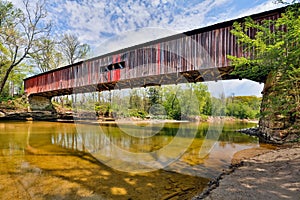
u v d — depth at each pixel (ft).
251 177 7.76
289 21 12.80
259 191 6.33
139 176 9.31
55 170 10.20
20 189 7.77
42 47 49.75
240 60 16.26
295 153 11.16
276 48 13.83
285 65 13.71
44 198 7.01
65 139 20.47
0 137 21.40
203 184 8.23
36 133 25.04
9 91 63.31
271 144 16.66
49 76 40.68
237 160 11.66
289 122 16.01
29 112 46.68
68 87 34.32
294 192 6.12
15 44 44.73
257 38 15.17
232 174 8.34
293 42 13.12
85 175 9.44
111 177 9.19
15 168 10.50
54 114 49.42
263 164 9.60
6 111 44.24
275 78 15.43
